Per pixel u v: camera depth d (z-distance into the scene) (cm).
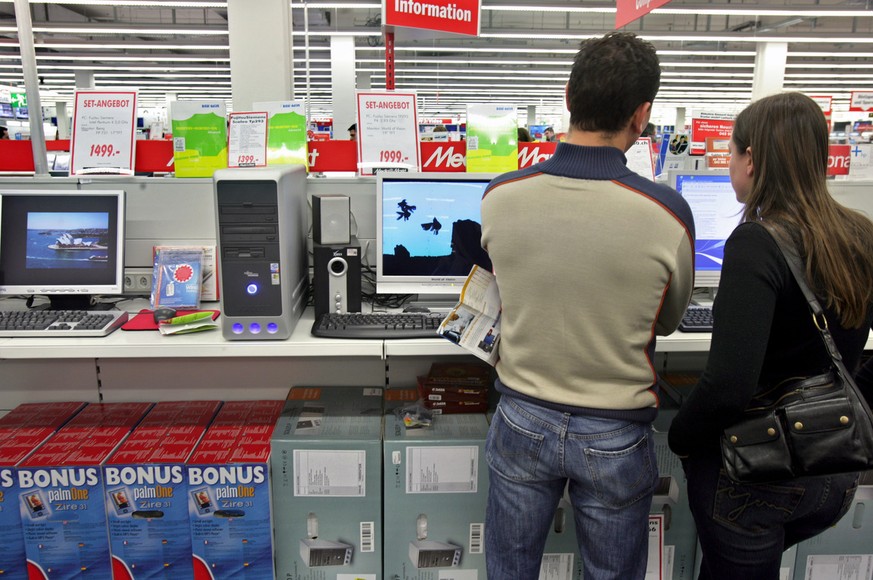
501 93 1706
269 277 151
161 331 156
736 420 105
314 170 211
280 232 149
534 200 103
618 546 112
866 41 959
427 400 185
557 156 105
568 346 104
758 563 111
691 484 119
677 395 190
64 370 199
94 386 201
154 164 207
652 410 111
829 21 945
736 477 104
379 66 1321
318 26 917
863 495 171
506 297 111
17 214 179
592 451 105
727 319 99
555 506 118
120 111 198
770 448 102
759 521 109
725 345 98
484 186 183
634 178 102
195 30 905
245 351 151
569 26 992
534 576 122
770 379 106
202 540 165
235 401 202
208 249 195
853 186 220
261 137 199
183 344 150
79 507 161
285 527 169
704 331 161
